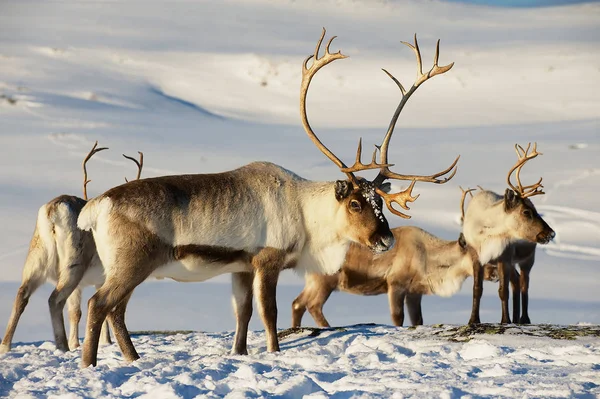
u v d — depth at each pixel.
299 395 14.38
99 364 18.97
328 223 20.97
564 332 19.84
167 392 14.23
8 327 21.55
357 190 20.89
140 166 27.47
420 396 13.55
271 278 20.20
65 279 21.80
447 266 28.17
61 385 15.43
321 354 18.70
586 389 13.83
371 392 14.09
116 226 18.58
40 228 21.91
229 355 19.34
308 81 22.03
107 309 18.41
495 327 20.92
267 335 20.17
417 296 29.16
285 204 20.53
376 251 20.89
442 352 18.30
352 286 28.55
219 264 19.73
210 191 19.59
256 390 14.35
